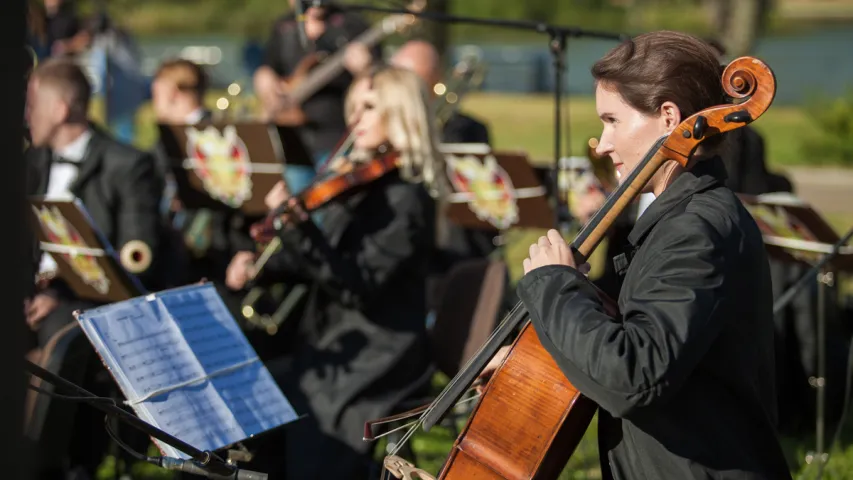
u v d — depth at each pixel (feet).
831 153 80.89
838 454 27.27
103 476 25.95
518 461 12.73
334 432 20.26
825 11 253.65
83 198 23.88
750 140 27.61
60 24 47.93
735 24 104.32
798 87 129.18
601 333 11.21
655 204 12.16
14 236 8.95
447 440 27.78
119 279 20.79
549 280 11.89
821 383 24.57
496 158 26.50
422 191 21.11
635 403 11.05
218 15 204.13
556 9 212.02
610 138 12.46
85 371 20.47
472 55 33.17
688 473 11.67
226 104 33.17
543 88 126.11
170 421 14.76
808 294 27.96
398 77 21.44
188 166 25.85
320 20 38.50
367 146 21.48
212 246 27.89
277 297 28.58
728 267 11.41
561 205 27.50
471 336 21.16
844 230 53.16
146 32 198.08
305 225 20.31
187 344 15.61
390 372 20.75
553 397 12.67
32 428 19.40
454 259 30.50
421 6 36.47
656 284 11.38
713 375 11.78
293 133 25.25
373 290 20.61
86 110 24.22
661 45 12.20
